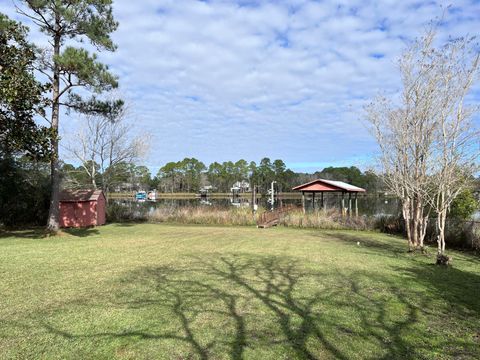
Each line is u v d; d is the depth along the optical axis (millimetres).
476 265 9125
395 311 5156
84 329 4379
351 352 3814
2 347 3893
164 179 99438
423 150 10305
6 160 17781
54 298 5676
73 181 29812
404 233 17500
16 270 7812
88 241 13258
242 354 3744
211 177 102312
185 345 3943
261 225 20984
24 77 11898
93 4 15250
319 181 26906
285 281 6859
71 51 13992
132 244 12391
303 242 13492
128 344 3965
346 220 20750
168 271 7730
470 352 3854
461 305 5480
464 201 15133
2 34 12672
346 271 7848
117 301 5504
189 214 24594
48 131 13203
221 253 10383
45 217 20422
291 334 4270
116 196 77500
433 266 8711
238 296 5789
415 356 3744
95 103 17312
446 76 9766
